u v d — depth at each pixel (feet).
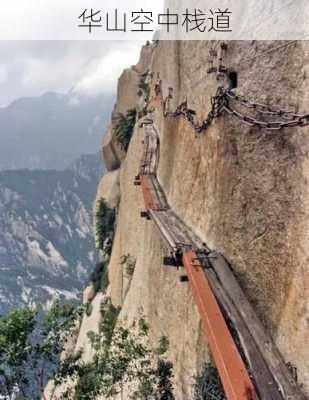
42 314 39.96
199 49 50.44
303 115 27.94
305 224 27.58
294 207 28.94
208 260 40.68
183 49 59.47
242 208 36.88
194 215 51.42
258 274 34.04
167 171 71.46
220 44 41.37
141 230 100.68
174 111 66.54
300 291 27.86
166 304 58.29
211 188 44.93
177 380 49.26
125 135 161.68
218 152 42.39
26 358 37.68
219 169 42.24
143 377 45.75
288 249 29.60
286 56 30.17
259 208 33.81
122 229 130.00
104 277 148.36
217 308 34.17
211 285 37.19
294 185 28.96
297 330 28.04
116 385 51.67
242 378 27.99
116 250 135.33
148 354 52.65
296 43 28.94
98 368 42.22
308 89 27.66
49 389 69.97
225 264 39.24
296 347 28.09
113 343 50.49
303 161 27.89
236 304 34.32
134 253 109.91
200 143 49.47
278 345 30.32
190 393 43.16
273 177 31.63
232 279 36.83
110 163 176.45
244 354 30.58
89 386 40.52
